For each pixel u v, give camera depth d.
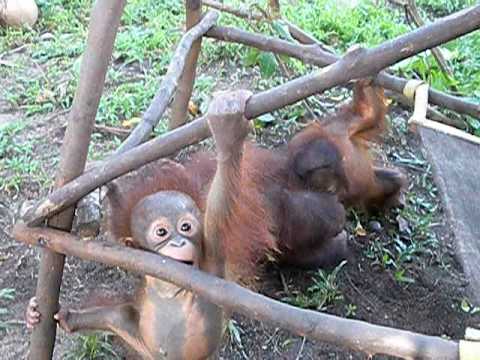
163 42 3.59
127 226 1.89
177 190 1.93
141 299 1.96
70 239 1.81
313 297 2.42
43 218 1.82
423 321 2.38
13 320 2.34
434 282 2.49
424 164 2.90
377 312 2.40
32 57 3.56
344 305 2.41
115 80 3.33
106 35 1.75
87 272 2.47
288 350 2.28
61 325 2.00
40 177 2.77
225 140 1.64
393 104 3.10
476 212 1.77
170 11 3.96
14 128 3.00
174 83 2.20
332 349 2.28
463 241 1.71
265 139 2.94
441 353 1.53
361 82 2.25
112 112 3.06
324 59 2.32
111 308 2.00
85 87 1.77
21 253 2.52
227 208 1.73
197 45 2.53
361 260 2.54
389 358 2.24
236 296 1.67
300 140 2.48
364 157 2.52
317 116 2.95
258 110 1.62
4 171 2.81
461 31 1.57
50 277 1.94
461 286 2.48
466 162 1.87
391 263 2.54
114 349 2.25
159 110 2.09
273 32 2.83
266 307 1.65
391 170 2.68
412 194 2.79
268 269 2.49
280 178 2.42
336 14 3.79
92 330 2.03
